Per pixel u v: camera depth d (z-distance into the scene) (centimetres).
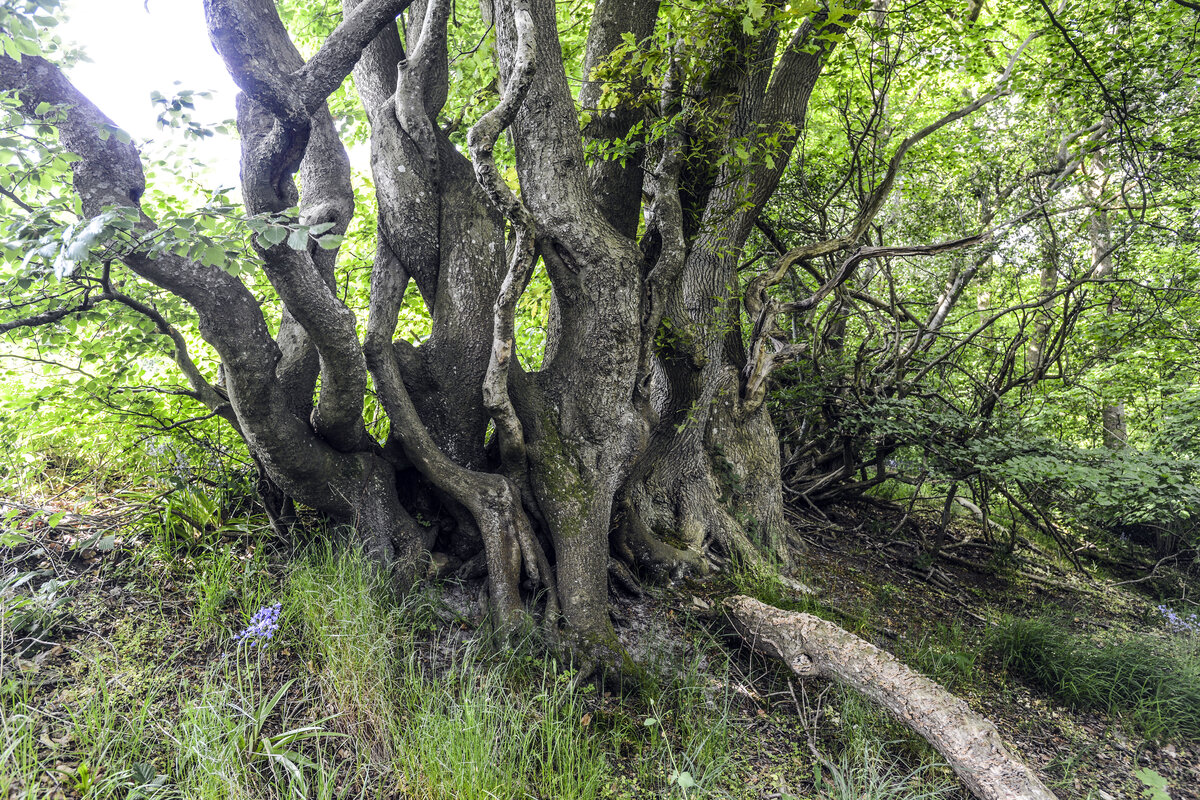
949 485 768
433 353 432
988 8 840
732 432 616
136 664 299
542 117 384
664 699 355
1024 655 483
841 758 331
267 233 240
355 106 702
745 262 726
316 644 328
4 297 322
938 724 319
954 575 718
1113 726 423
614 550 483
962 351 913
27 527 367
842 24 440
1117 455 654
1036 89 807
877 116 759
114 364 412
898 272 1012
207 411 463
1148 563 851
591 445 415
